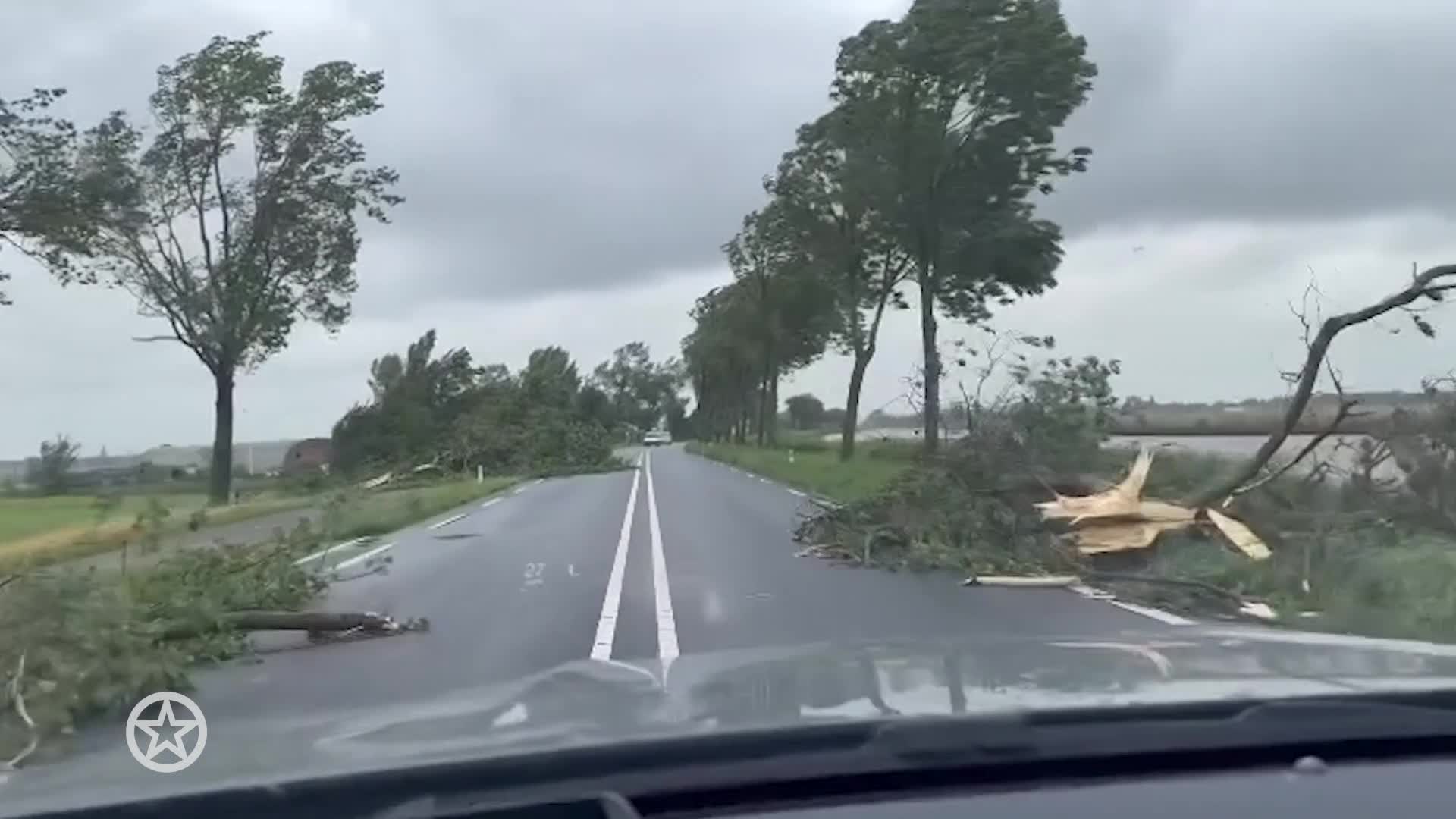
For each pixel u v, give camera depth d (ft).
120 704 28.14
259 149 151.02
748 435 347.36
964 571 56.18
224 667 37.01
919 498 61.77
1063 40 126.52
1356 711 12.23
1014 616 43.65
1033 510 58.13
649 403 595.88
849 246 168.04
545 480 171.42
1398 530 52.34
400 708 16.63
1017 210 134.62
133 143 130.00
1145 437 73.97
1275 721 12.12
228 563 46.93
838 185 155.94
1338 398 55.98
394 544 77.71
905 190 133.49
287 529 86.02
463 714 15.05
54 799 13.07
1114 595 48.75
